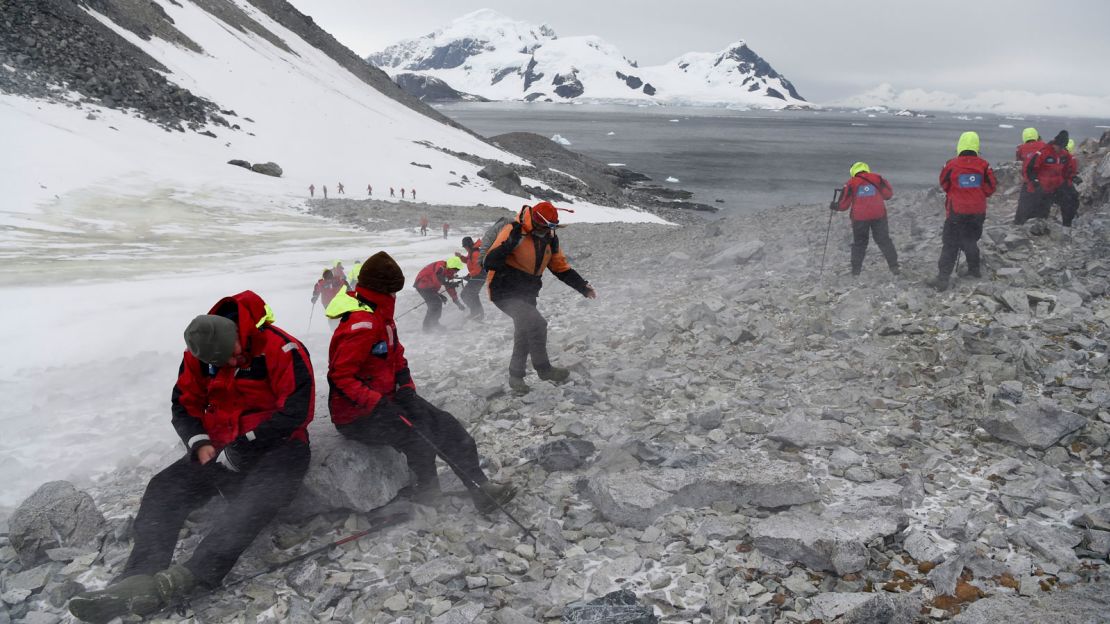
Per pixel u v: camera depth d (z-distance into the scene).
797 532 3.60
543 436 5.43
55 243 25.94
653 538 3.91
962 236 8.12
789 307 8.40
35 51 60.94
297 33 148.62
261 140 68.56
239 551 3.71
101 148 48.25
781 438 4.87
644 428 5.38
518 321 6.09
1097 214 10.96
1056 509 3.87
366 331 4.08
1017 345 5.98
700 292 10.41
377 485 4.34
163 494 3.78
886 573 3.41
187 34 94.88
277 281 19.16
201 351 3.58
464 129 140.00
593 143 198.50
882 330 6.99
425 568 3.75
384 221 40.44
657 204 81.62
